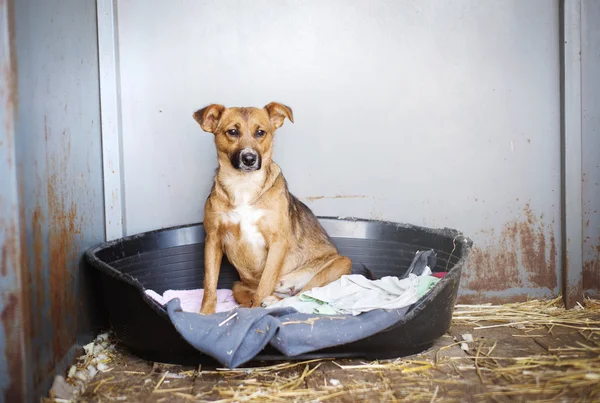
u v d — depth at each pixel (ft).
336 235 13.41
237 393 8.46
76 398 8.46
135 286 9.26
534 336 10.91
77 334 10.17
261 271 12.19
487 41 13.56
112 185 12.89
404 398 8.25
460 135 13.69
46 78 9.01
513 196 13.69
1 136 7.49
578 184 13.23
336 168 13.73
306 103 13.61
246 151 10.99
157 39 13.29
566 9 13.09
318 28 13.51
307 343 8.87
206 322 8.87
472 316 12.46
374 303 9.69
